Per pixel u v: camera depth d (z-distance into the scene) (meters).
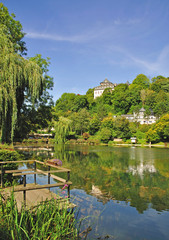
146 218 6.41
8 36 14.74
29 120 18.44
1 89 12.20
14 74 13.06
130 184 10.95
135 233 5.35
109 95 110.06
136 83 123.00
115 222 6.00
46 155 25.89
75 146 49.88
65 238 4.58
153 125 68.12
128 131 68.06
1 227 3.95
